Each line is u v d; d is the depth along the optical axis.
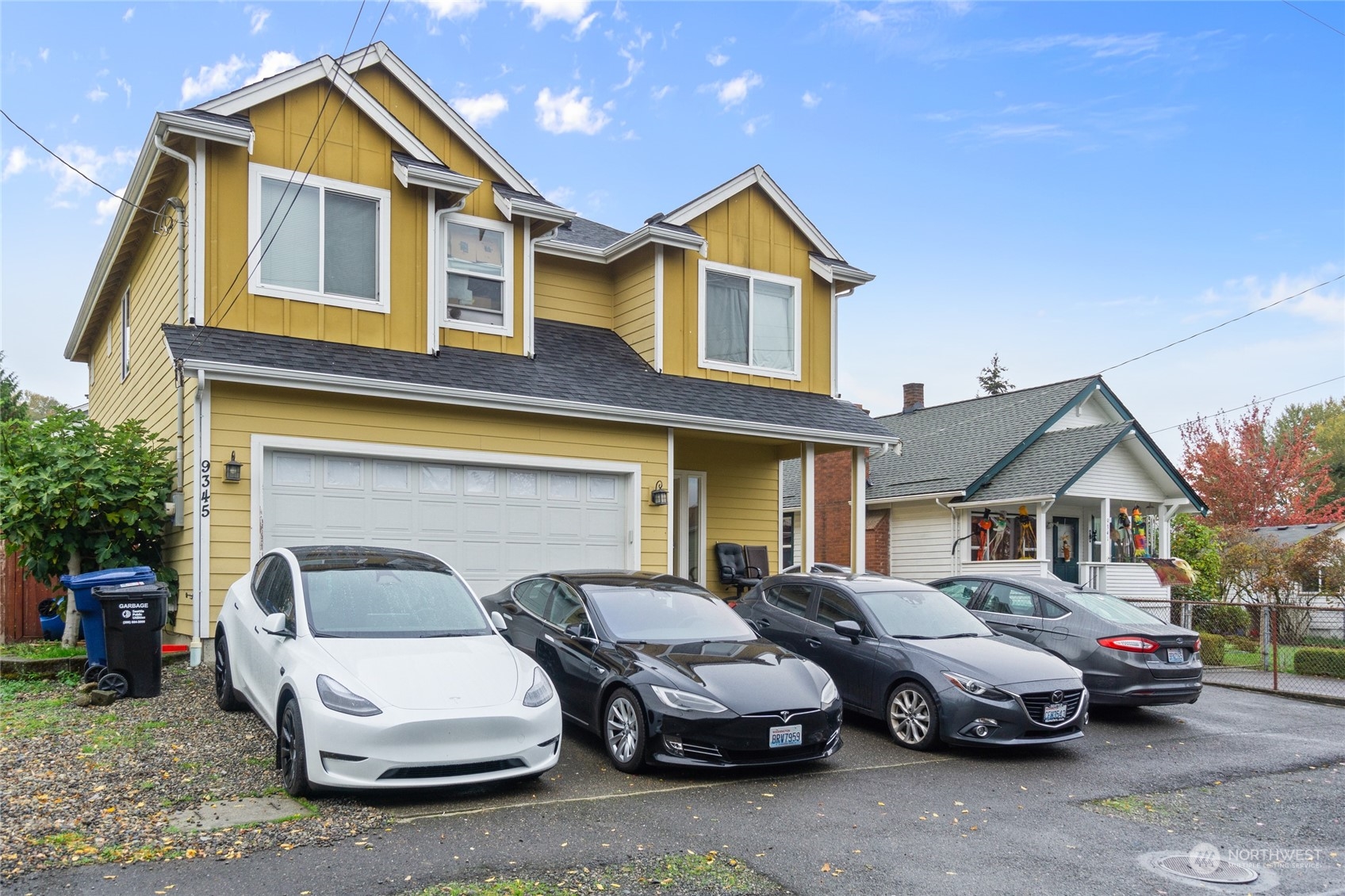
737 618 8.97
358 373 11.23
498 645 7.14
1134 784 7.91
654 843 5.78
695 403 14.24
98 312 17.70
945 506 21.80
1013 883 5.41
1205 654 16.33
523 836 5.78
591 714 7.93
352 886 4.87
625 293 16.03
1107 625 10.84
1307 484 34.94
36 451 10.61
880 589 10.17
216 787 6.35
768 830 6.16
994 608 11.95
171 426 11.91
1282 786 8.08
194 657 10.16
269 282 11.56
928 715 8.62
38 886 4.71
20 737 7.35
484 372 12.65
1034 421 23.02
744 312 16.08
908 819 6.56
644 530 13.67
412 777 6.08
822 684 7.95
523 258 13.89
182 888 4.75
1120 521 23.14
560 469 12.99
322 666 6.32
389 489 11.71
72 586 9.18
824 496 24.92
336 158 12.16
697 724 7.15
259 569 8.22
